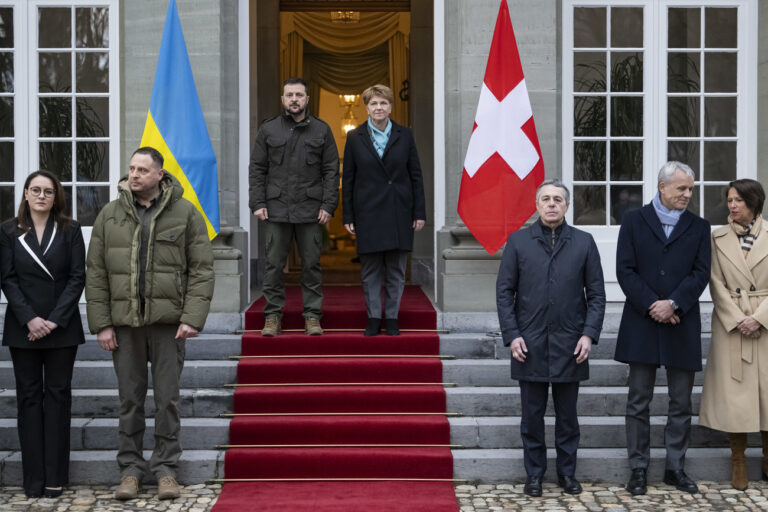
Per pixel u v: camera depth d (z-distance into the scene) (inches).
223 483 191.5
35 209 180.9
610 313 247.8
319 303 234.8
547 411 211.5
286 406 209.0
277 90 385.7
